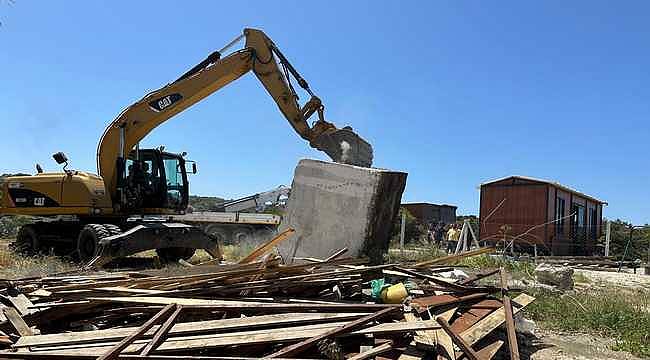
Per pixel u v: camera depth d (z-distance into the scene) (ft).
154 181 48.14
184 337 15.43
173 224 44.37
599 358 21.85
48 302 18.49
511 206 79.10
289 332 15.80
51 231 50.03
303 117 43.55
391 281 23.13
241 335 15.57
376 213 30.19
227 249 60.80
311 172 33.09
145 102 46.85
